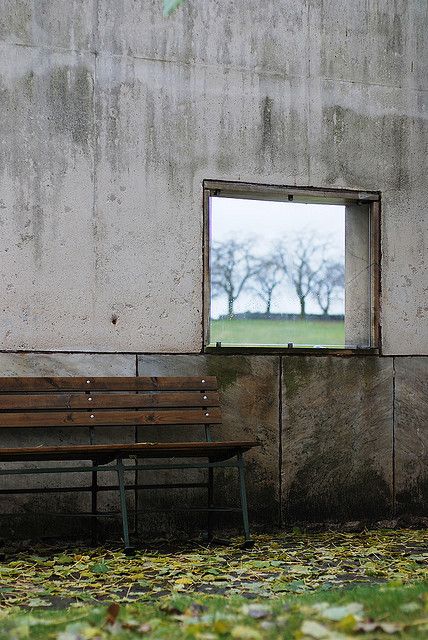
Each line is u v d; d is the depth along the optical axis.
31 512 7.72
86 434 7.93
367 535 8.36
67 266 7.92
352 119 8.91
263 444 8.41
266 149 8.59
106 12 8.13
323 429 8.62
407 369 8.97
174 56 8.32
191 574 6.45
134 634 4.50
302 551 7.49
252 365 8.43
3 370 7.71
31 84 7.88
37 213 7.85
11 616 5.05
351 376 8.75
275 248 8.68
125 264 8.09
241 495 7.61
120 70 8.15
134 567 6.71
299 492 8.51
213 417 8.04
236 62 8.52
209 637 4.29
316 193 8.73
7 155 7.78
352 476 8.70
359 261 8.98
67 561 6.91
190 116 8.34
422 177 9.14
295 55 8.73
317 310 8.79
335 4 8.89
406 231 9.07
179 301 8.23
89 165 8.02
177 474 8.15
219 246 8.47
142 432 8.08
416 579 6.34
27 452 6.91
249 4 8.59
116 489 7.71
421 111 9.14
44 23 7.95
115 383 7.87
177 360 8.20
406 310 9.02
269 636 4.34
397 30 9.12
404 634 4.20
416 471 8.95
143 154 8.18
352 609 4.68
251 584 6.12
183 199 8.29
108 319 8.02
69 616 5.01
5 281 7.75
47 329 7.84
